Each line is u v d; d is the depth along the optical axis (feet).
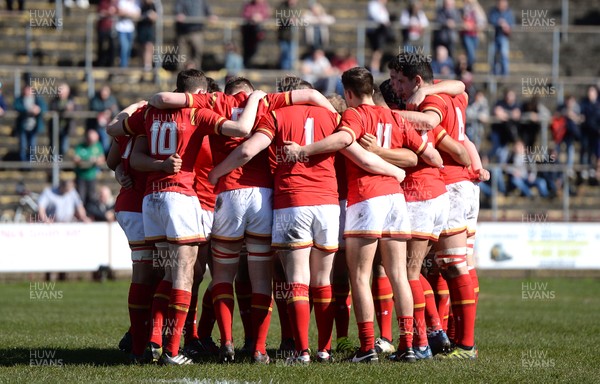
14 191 268.41
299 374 85.66
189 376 84.84
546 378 87.15
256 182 94.68
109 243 229.25
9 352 106.42
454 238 100.58
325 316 95.25
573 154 295.07
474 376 86.48
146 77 295.07
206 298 106.42
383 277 104.88
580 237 245.86
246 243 96.22
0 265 221.87
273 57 320.29
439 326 102.17
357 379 82.99
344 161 100.58
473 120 278.67
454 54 305.94
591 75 341.21
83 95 291.58
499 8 312.29
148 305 100.83
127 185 101.50
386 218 94.12
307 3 339.57
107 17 291.79
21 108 263.49
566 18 343.67
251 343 107.14
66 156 271.28
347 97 98.02
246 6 306.76
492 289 214.69
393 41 310.04
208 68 313.94
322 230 93.15
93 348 110.73
